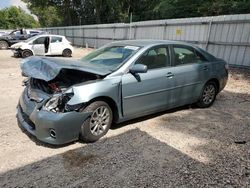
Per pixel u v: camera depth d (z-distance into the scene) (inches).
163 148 147.8
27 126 154.0
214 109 223.0
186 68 196.5
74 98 139.8
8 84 306.8
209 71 214.8
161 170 125.3
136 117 175.9
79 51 832.9
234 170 126.3
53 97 139.6
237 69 422.3
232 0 726.5
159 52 182.1
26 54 597.0
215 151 145.8
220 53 462.3
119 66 162.6
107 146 148.8
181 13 870.4
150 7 1370.6
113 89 154.1
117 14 1471.5
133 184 114.0
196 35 504.7
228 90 301.4
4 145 146.7
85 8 1761.8
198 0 826.2
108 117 158.4
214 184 114.7
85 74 163.9
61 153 139.9
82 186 112.4
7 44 801.6
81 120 143.9
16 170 123.6
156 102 180.5
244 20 411.8
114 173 122.3
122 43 192.9
